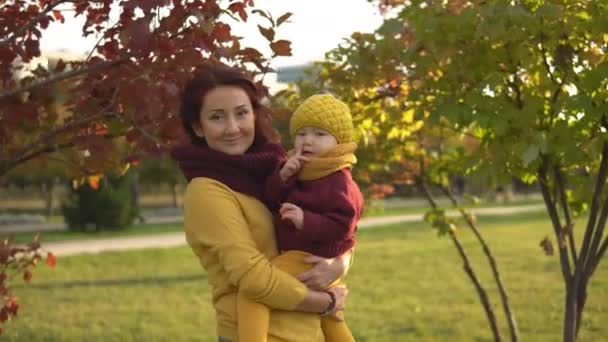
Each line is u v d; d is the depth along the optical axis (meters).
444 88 4.66
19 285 14.56
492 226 25.88
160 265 17.70
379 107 5.68
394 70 4.88
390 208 39.44
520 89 4.52
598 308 11.05
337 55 5.56
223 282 2.60
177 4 3.53
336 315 2.79
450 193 6.97
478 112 4.30
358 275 15.56
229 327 2.60
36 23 3.85
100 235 26.34
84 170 4.15
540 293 12.87
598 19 4.12
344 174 2.61
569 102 4.10
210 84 2.66
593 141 4.22
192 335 10.19
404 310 11.66
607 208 4.50
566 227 4.59
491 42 4.36
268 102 3.98
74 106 3.98
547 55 4.53
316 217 2.51
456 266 16.59
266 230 2.62
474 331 10.05
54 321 11.09
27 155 4.15
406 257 18.30
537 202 40.72
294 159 2.58
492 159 4.48
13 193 44.88
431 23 4.40
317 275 2.56
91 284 14.85
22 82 4.04
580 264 4.61
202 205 2.56
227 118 2.66
